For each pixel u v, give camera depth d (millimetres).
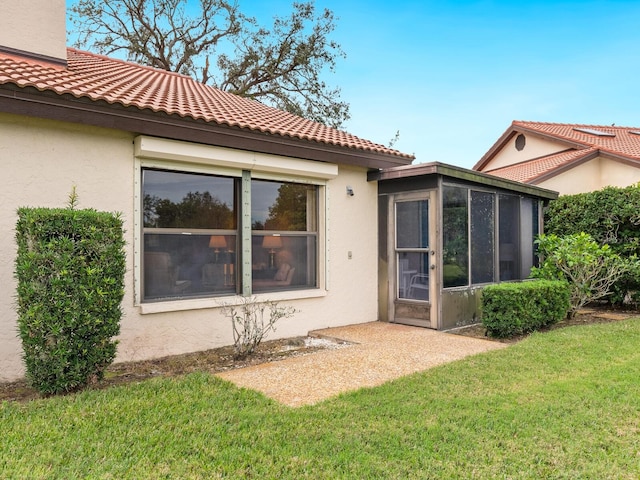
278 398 4246
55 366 4059
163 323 5945
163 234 6102
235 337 6633
